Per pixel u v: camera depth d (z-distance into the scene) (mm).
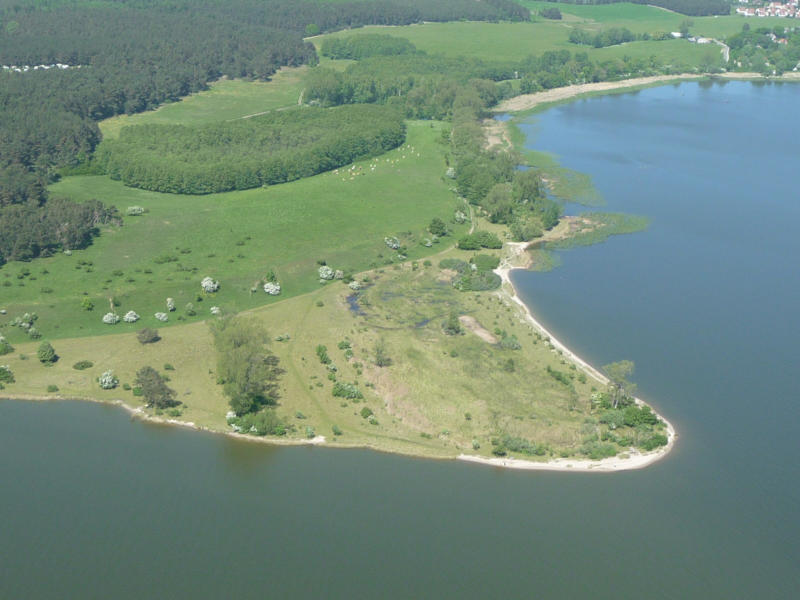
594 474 189375
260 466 192250
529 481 187250
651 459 193875
